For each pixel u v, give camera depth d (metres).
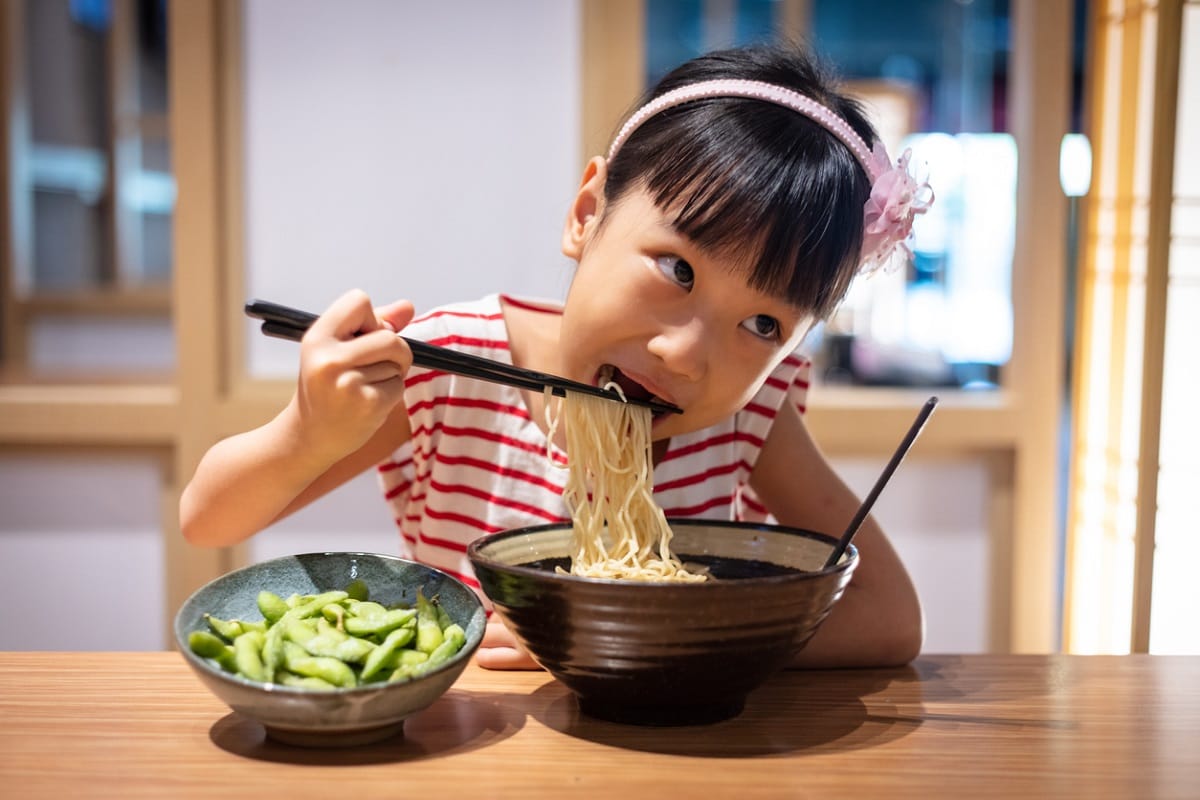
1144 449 1.39
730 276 1.05
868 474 2.54
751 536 1.17
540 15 2.49
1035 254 2.47
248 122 2.52
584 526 1.17
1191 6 1.74
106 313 4.41
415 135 2.54
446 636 0.96
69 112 4.60
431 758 0.90
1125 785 0.88
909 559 2.57
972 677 1.15
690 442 1.39
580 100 2.49
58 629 2.64
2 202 4.16
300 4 2.50
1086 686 1.12
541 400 1.37
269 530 2.62
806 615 0.94
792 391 1.46
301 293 2.57
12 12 4.10
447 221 2.56
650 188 1.10
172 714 0.99
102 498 2.60
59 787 0.84
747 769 0.89
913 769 0.90
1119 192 1.86
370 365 0.98
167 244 5.09
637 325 1.09
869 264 1.25
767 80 1.17
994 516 2.55
